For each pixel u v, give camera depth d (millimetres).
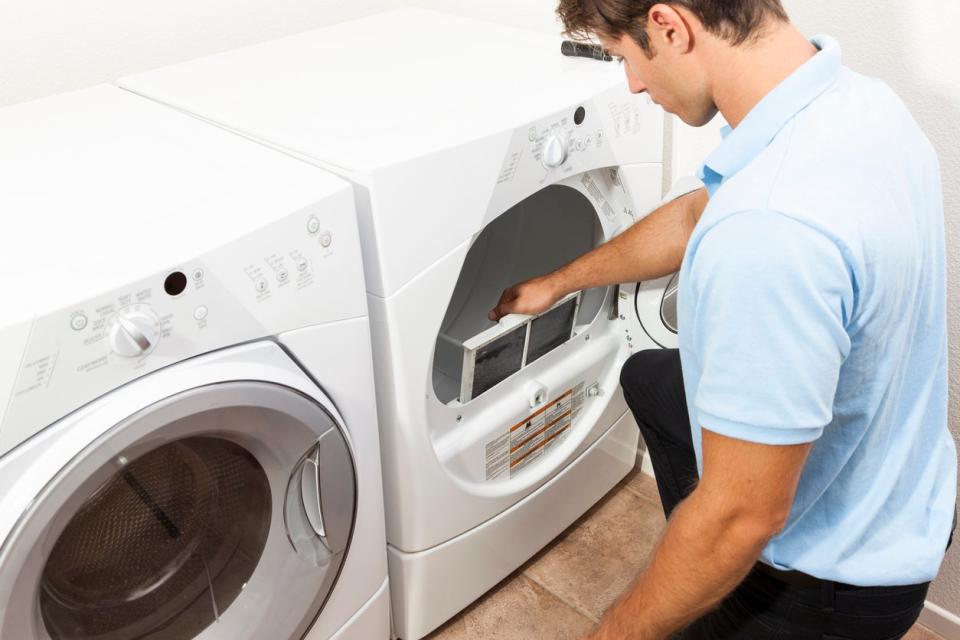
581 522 1817
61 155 1182
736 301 767
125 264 940
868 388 886
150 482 1102
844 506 980
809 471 958
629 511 1837
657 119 1428
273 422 1074
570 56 1451
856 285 788
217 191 1076
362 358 1186
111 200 1062
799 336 758
